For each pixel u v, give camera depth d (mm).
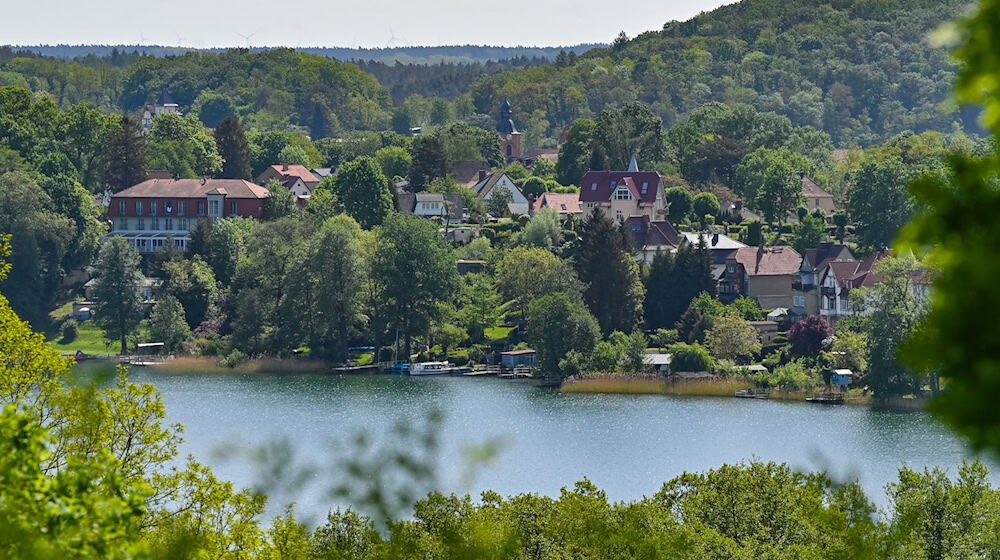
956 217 12406
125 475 50031
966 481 74688
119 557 28016
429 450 56812
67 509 27203
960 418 12117
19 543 23625
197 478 52906
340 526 58438
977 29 12320
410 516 59688
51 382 52281
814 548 65812
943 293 12273
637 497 135125
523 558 64188
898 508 72750
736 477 75000
